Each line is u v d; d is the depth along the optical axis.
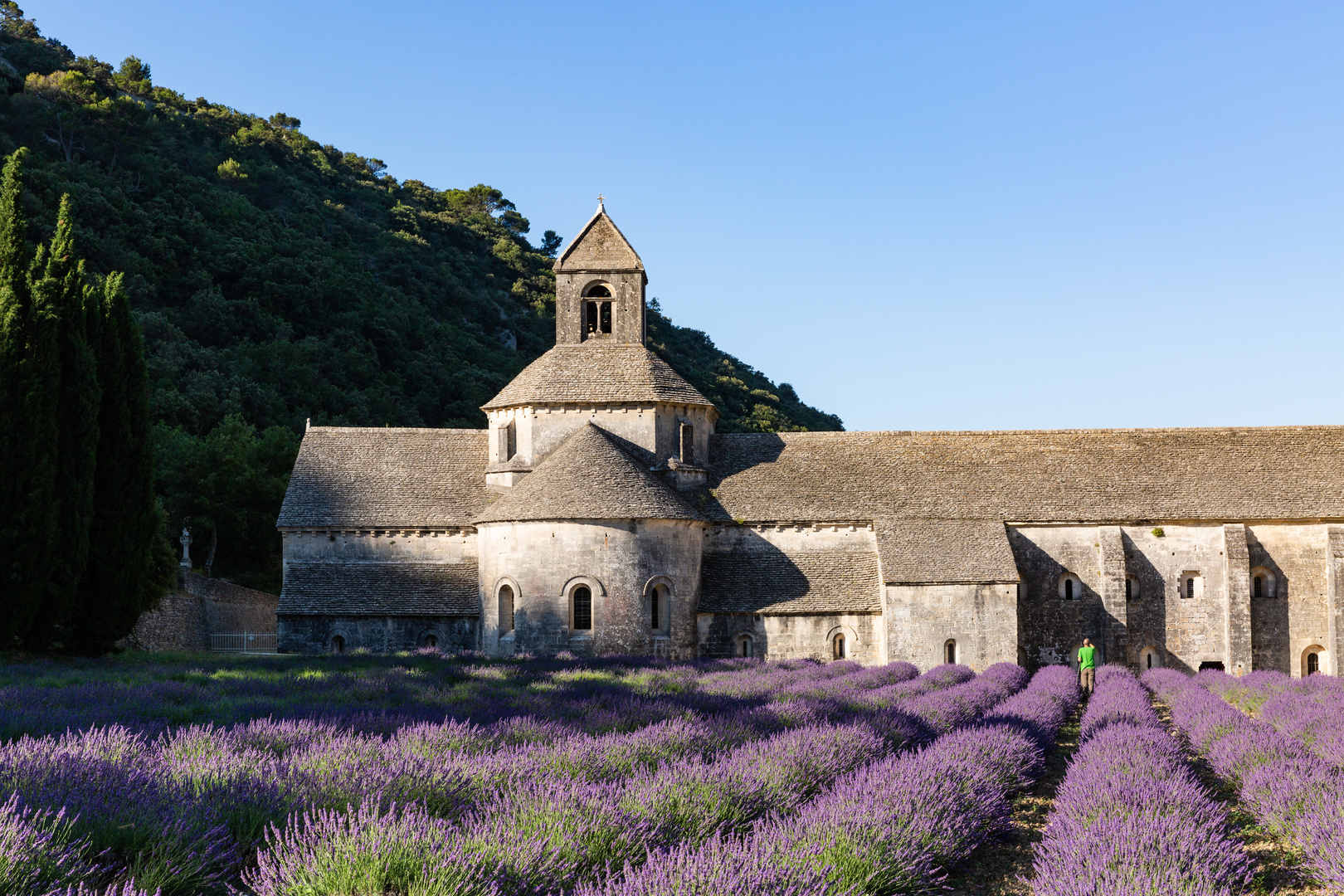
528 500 44.62
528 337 152.50
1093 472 50.66
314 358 103.94
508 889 8.88
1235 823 15.06
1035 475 50.59
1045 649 47.50
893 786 13.10
